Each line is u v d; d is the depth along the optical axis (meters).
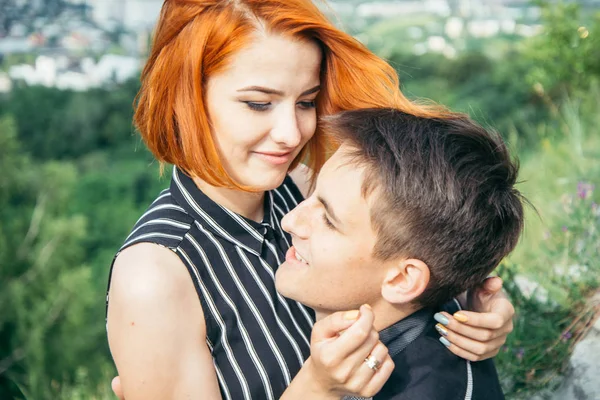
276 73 1.39
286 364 1.49
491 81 25.02
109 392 3.88
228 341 1.45
